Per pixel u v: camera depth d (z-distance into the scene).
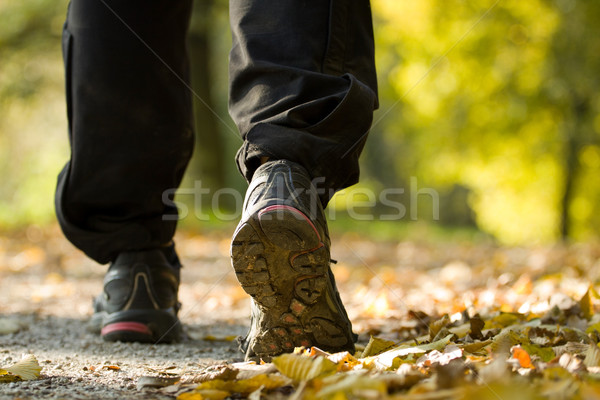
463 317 4.46
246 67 3.38
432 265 13.15
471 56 24.86
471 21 24.44
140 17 4.17
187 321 5.83
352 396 2.37
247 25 3.43
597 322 4.11
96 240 4.45
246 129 3.32
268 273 3.09
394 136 31.62
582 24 22.86
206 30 24.69
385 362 3.01
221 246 15.67
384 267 12.23
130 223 4.44
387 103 31.09
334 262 3.49
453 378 2.38
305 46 3.38
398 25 25.72
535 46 23.92
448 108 26.83
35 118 32.34
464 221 54.22
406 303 6.80
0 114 29.78
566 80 23.36
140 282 4.46
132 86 4.23
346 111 3.24
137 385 2.91
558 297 4.99
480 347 3.38
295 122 3.23
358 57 3.53
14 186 34.41
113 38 4.18
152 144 4.33
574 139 24.98
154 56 4.24
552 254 13.71
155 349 4.23
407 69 26.39
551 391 2.33
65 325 5.35
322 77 3.29
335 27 3.44
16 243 16.38
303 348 3.09
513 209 32.50
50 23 26.17
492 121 26.73
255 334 3.33
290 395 2.58
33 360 3.27
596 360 2.84
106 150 4.30
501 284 7.75
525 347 3.27
